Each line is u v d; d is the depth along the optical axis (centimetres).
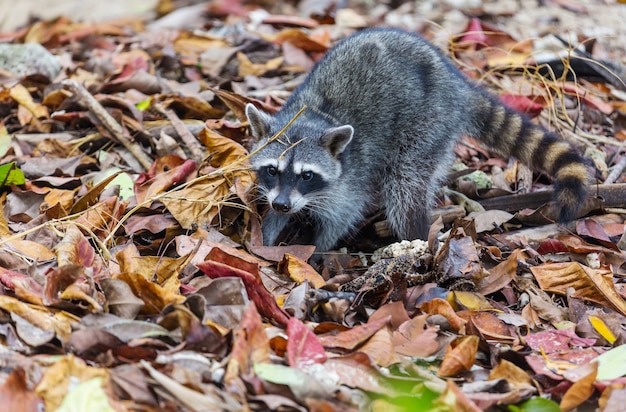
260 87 1088
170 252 763
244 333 524
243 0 1385
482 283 716
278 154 856
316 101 927
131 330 547
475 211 903
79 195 824
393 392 523
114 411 476
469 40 1238
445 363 568
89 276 599
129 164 901
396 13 1378
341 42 968
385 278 685
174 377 504
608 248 815
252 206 825
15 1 1343
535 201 902
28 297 580
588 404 548
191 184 811
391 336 588
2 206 779
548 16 1377
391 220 922
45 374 487
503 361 565
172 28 1289
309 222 959
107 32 1231
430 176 912
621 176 962
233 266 653
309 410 491
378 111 912
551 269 728
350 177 905
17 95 969
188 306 565
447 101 916
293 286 702
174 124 934
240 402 490
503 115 930
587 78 1177
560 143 898
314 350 543
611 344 632
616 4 1436
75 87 915
